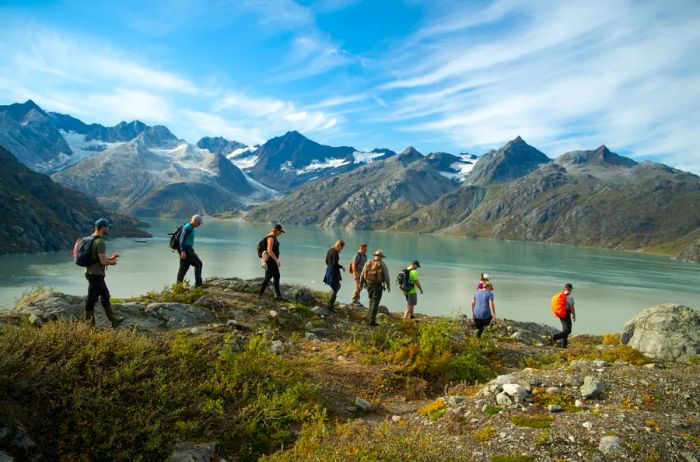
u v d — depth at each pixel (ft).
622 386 27.78
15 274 343.05
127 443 20.86
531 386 27.76
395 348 39.01
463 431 23.15
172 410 23.67
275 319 44.06
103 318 34.47
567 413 24.17
